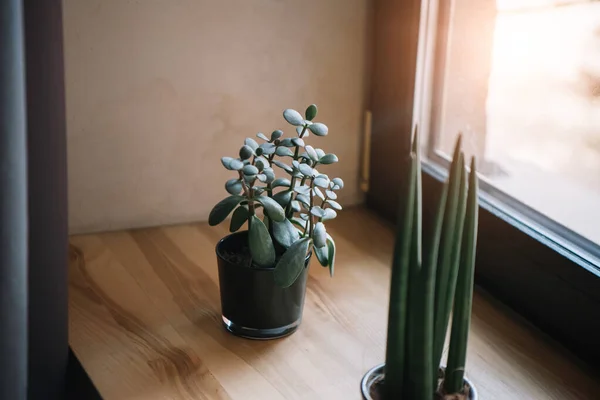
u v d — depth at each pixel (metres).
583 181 1.06
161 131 1.32
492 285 1.19
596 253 1.04
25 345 0.91
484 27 1.21
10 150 0.83
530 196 1.15
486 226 1.18
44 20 0.90
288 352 1.04
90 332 1.07
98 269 1.23
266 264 1.01
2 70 0.80
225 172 1.39
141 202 1.35
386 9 1.34
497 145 1.21
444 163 1.31
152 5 1.25
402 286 0.79
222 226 1.39
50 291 1.00
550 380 0.99
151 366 1.00
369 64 1.42
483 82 1.22
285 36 1.34
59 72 0.93
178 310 1.13
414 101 1.31
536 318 1.10
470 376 0.99
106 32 1.24
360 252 1.31
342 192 1.49
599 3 1.00
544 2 1.09
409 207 0.76
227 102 1.34
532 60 1.13
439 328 0.82
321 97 1.40
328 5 1.35
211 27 1.29
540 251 1.08
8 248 0.85
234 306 1.05
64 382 1.05
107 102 1.27
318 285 1.21
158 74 1.29
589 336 1.01
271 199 1.00
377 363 1.02
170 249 1.30
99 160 1.30
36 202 0.96
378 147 1.42
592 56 1.03
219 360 1.02
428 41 1.29
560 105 1.09
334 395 0.95
